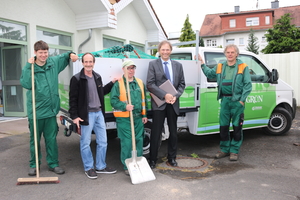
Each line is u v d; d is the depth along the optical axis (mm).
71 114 3666
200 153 5020
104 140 3934
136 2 11289
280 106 6434
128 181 3684
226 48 4336
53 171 4035
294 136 6273
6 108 8602
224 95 4543
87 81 3672
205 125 4973
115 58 4000
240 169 4133
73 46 9336
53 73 3783
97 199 3154
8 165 4363
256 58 5789
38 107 3727
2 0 7086
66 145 5605
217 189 3391
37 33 8117
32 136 3863
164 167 4211
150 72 3984
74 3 8906
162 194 3264
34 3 7906
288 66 11422
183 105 4520
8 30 7344
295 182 3623
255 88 5633
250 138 6102
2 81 8508
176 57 5512
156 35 12594
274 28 27344
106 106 4059
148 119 4516
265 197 3176
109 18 8961
